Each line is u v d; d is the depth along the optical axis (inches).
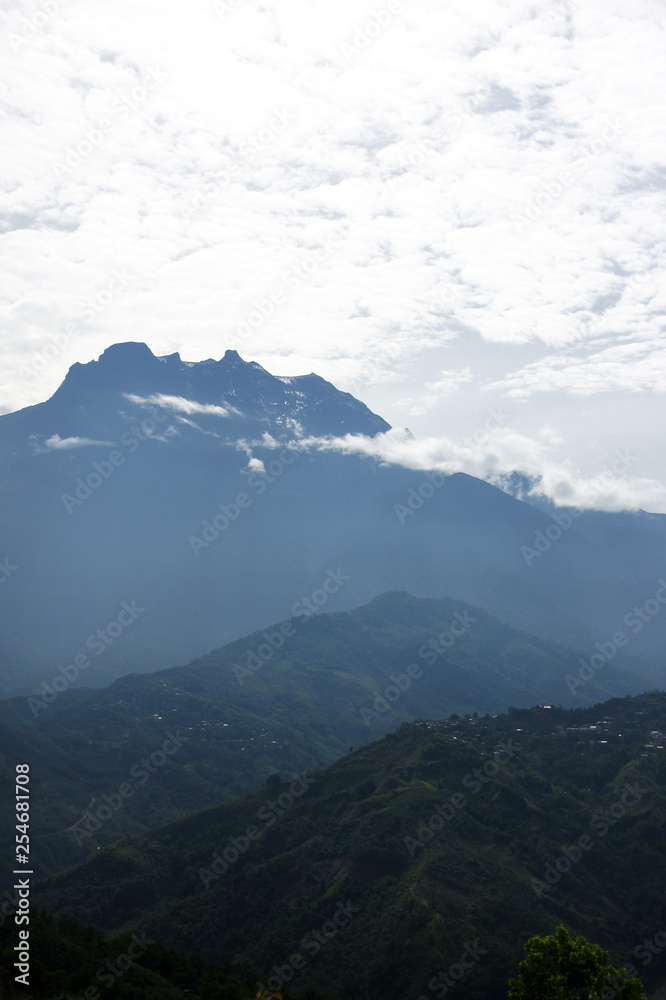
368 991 3956.7
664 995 4033.0
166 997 3412.9
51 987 3208.7
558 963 2593.5
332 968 4160.9
